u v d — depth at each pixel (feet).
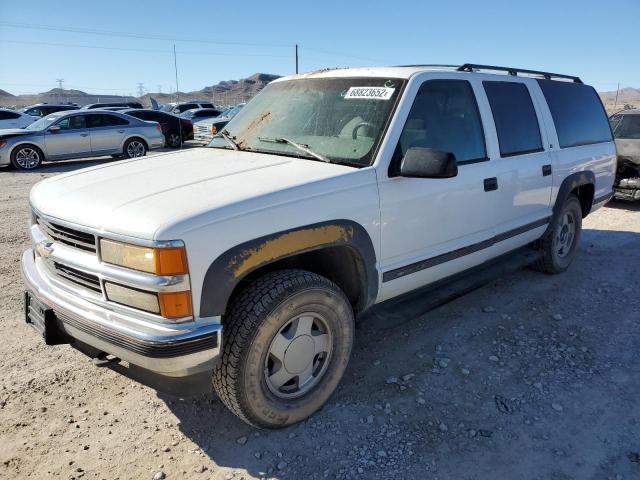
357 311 10.84
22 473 8.59
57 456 8.99
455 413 10.25
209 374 8.66
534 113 15.21
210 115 89.81
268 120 12.64
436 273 12.23
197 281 7.91
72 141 48.70
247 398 8.90
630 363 12.14
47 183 10.64
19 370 11.57
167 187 9.15
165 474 8.64
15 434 9.51
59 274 9.27
